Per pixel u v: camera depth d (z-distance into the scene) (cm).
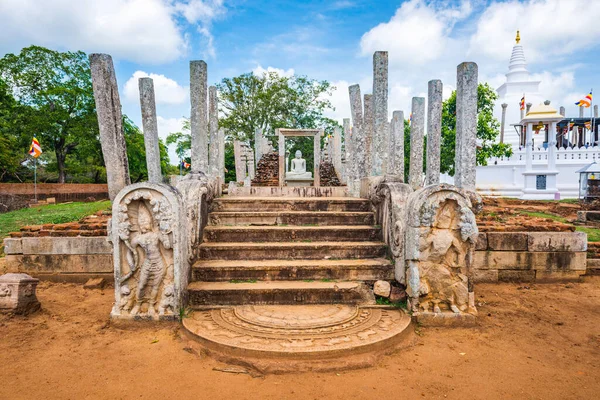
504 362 428
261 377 393
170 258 518
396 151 960
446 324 525
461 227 528
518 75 3578
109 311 581
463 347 465
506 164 2742
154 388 370
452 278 535
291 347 421
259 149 2339
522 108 3155
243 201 762
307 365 404
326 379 388
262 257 633
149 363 418
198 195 630
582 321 554
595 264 797
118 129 689
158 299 520
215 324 486
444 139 2031
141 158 3634
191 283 571
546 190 2500
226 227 682
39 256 735
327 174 2158
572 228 775
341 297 559
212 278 585
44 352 443
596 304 629
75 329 510
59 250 733
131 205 520
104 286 720
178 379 387
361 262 614
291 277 592
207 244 644
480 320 553
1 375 391
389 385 378
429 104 852
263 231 671
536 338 493
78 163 3772
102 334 493
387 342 447
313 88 3192
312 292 555
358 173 976
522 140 3159
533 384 383
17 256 736
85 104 3198
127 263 520
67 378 387
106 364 416
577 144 3228
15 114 3041
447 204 537
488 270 757
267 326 473
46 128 3031
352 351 422
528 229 774
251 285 564
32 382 379
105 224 749
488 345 471
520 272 759
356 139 985
